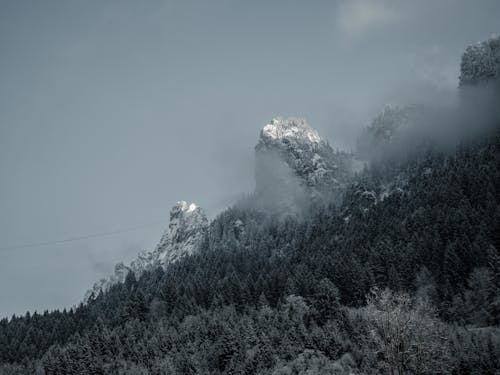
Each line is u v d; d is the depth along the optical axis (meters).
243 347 119.62
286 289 157.00
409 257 157.25
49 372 131.75
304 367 106.75
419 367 83.81
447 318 128.38
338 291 145.62
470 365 95.19
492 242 147.75
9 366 145.62
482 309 123.62
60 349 144.75
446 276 140.25
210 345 127.31
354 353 110.25
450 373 90.88
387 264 159.50
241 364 114.31
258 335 122.44
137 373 118.69
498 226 148.88
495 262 131.38
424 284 142.50
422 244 158.88
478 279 130.00
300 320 127.25
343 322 123.62
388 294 91.25
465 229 158.38
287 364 110.12
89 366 126.75
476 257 139.75
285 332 121.38
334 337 114.75
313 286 152.00
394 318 85.38
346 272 157.38
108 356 133.62
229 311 150.38
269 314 136.88
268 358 113.56
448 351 93.94
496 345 100.62
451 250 145.88
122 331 148.88
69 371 128.50
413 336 85.56
